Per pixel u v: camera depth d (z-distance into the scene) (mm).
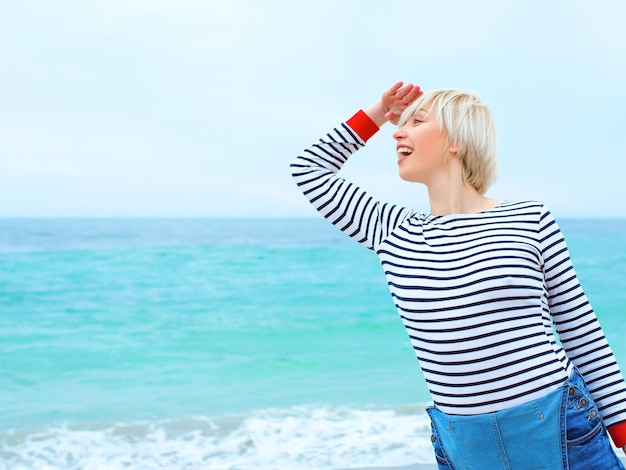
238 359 10203
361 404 7211
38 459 5477
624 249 33438
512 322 1920
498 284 1922
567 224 62125
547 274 2031
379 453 5383
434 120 2225
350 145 2406
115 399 7777
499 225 2045
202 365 9820
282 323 13602
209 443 5832
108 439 6043
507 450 1920
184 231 48094
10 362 10039
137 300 17000
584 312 2021
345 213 2271
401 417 6543
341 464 5121
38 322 13750
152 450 5676
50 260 26172
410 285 2039
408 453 5348
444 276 1989
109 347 11227
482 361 1922
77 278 21531
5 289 18844
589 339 2021
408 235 2154
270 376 9016
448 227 2100
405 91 2363
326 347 11102
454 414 1983
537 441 1889
